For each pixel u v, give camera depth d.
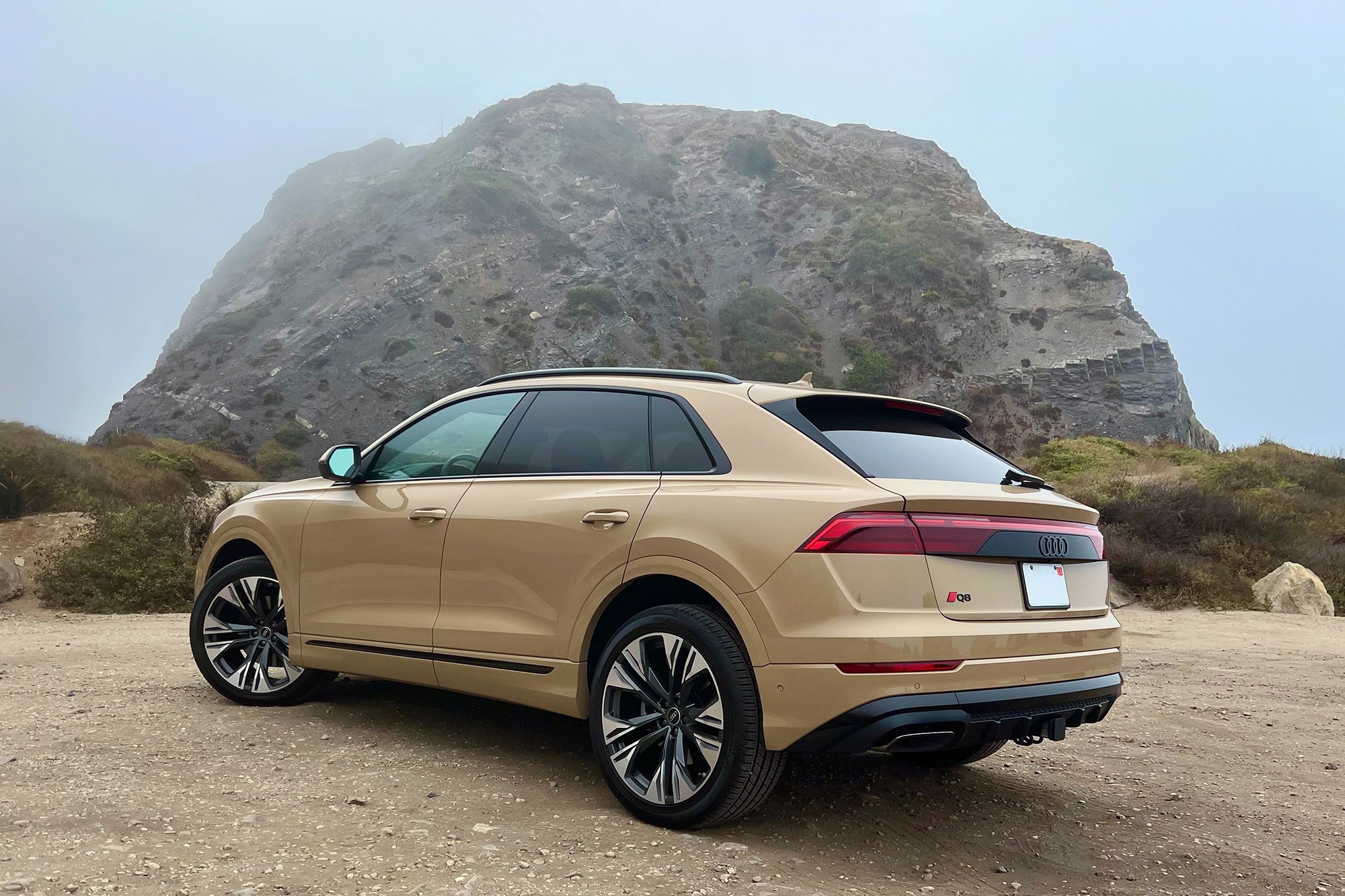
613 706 3.41
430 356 119.94
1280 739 5.29
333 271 141.12
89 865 2.62
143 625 9.25
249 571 4.91
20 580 10.71
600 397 3.96
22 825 2.93
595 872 2.78
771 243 161.25
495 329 125.94
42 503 13.63
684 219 169.75
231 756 3.91
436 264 136.12
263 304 136.75
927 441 3.63
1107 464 27.48
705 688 3.20
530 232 148.75
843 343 130.38
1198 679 7.21
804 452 3.29
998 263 138.88
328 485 4.77
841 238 155.88
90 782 3.45
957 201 171.25
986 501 3.15
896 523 3.00
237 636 5.01
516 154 176.00
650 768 3.44
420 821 3.18
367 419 112.31
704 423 3.57
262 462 100.62
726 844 3.10
